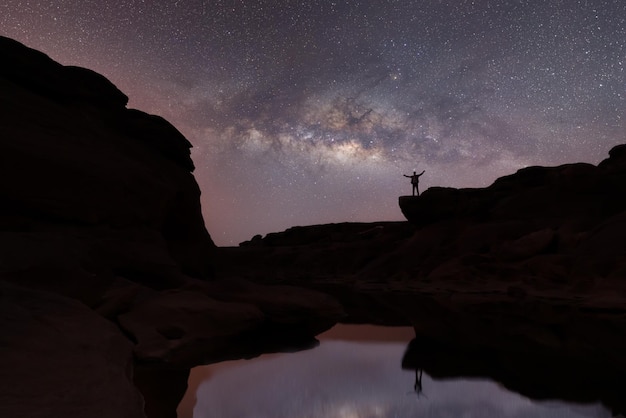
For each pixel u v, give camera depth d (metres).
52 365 4.08
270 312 11.82
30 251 6.98
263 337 9.28
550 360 6.90
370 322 11.78
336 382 5.80
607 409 4.50
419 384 5.64
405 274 29.69
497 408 4.62
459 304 16.05
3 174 9.82
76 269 7.42
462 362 6.87
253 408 4.73
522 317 12.20
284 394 5.27
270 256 46.81
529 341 8.62
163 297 9.57
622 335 9.10
